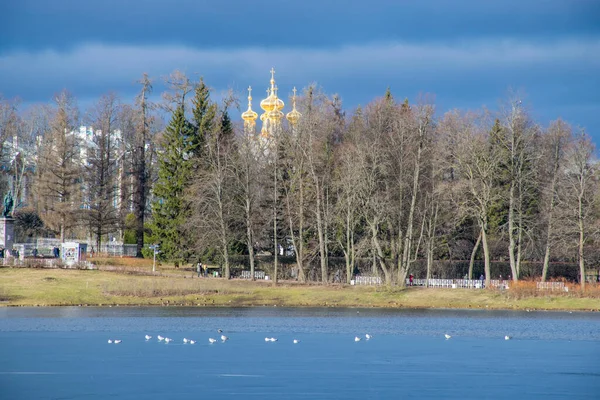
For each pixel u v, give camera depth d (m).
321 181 135.50
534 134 134.88
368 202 123.44
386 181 128.00
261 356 69.50
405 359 68.69
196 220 130.25
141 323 91.12
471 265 132.75
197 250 135.12
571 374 62.75
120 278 123.69
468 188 127.12
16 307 105.25
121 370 63.16
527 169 133.25
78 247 134.38
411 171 131.75
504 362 67.44
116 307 107.00
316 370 63.59
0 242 136.62
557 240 130.38
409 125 129.00
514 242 130.88
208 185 134.12
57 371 62.78
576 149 128.62
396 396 55.44
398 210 130.75
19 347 73.19
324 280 128.75
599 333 85.62
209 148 137.62
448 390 57.22
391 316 101.00
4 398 54.75
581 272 120.94
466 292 119.62
